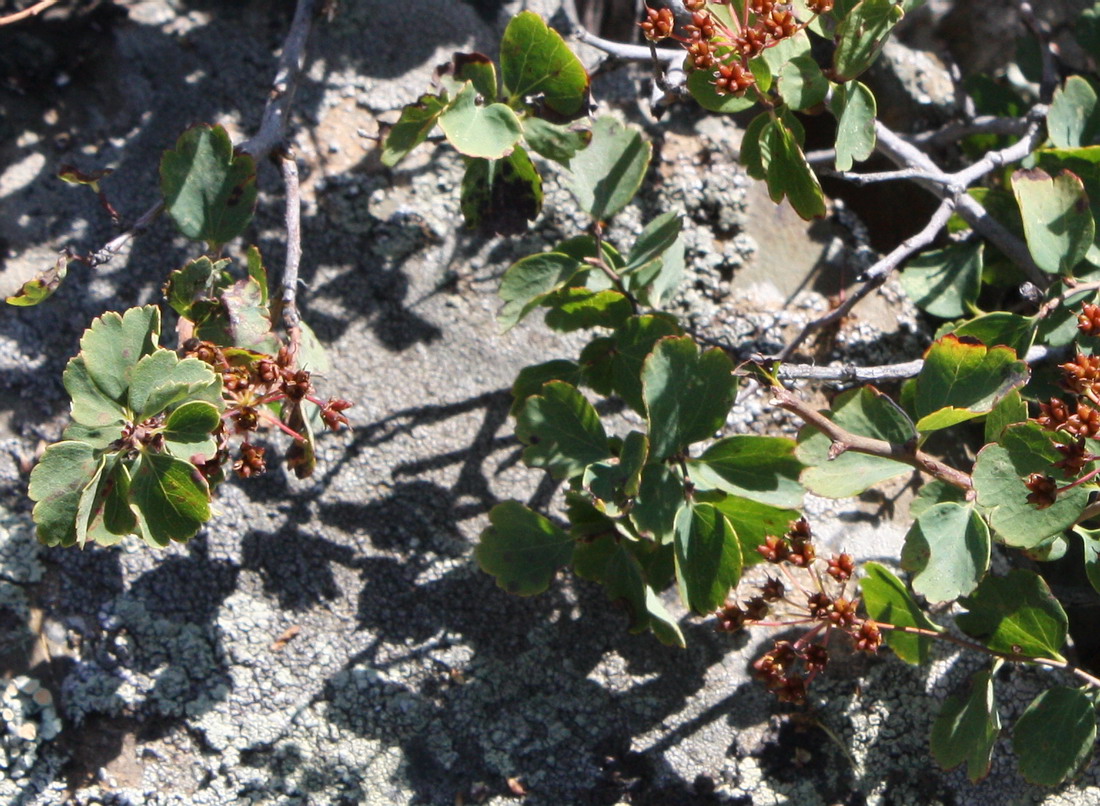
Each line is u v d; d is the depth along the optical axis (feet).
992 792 1.24
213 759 1.21
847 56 1.16
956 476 1.14
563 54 1.19
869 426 1.14
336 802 1.21
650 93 1.33
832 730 1.24
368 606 1.26
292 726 1.22
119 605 1.24
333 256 1.36
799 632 1.26
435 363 1.34
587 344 1.30
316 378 1.31
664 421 1.16
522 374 1.25
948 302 1.31
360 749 1.22
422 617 1.26
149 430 1.07
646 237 1.25
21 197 1.35
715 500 1.18
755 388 1.33
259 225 1.36
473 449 1.31
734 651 1.26
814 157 1.36
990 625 1.16
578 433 1.20
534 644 1.25
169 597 1.24
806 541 1.15
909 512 1.23
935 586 1.12
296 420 1.17
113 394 1.08
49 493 1.06
